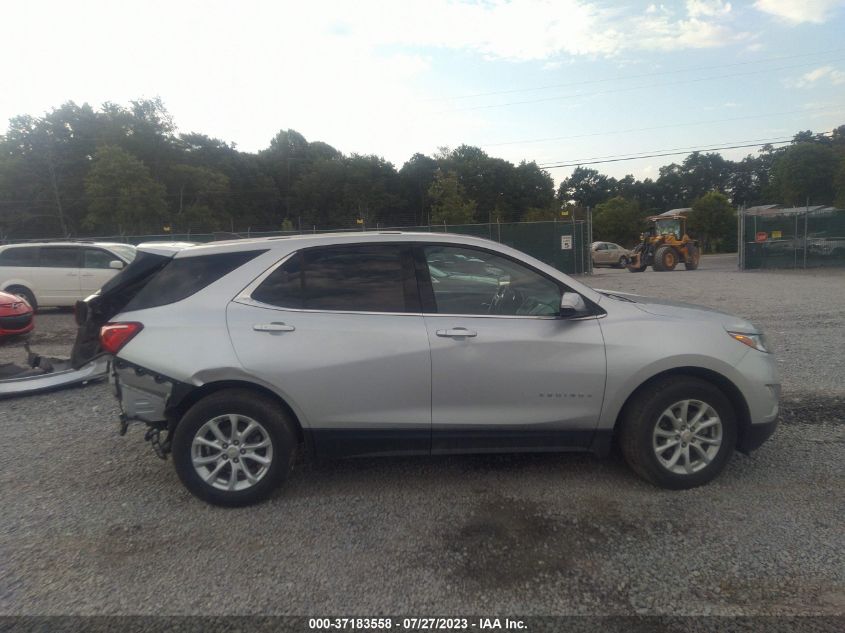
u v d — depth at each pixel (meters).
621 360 3.90
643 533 3.49
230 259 4.07
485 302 4.05
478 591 2.97
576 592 2.95
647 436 3.95
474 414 3.93
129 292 4.35
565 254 24.81
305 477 4.38
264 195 76.38
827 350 8.12
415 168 74.50
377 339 3.86
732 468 4.38
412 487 4.18
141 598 2.94
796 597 2.88
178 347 3.81
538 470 4.42
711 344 3.96
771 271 24.09
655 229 30.16
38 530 3.63
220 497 3.86
